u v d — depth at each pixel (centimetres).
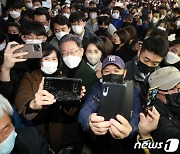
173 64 252
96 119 122
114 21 598
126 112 124
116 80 145
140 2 1084
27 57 179
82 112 149
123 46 328
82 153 187
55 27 311
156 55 194
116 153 154
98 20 450
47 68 189
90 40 254
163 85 161
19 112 164
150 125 131
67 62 215
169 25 501
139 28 575
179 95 161
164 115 154
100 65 259
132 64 217
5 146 122
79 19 345
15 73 198
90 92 166
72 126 197
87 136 186
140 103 147
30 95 174
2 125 117
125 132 123
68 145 204
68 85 159
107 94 122
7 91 184
